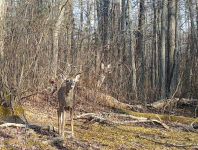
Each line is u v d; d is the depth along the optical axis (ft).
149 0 108.06
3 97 39.45
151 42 125.29
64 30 59.82
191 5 91.81
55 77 48.49
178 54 88.28
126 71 72.23
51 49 51.96
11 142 31.04
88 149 31.96
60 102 33.53
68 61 57.21
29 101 48.44
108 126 43.47
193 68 84.33
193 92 75.46
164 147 35.60
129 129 42.57
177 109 62.69
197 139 40.27
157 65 102.12
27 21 44.24
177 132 43.88
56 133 35.14
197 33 92.53
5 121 37.47
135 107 59.62
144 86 78.02
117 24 82.12
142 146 35.12
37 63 46.39
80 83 56.18
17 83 41.42
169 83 79.41
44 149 30.71
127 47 91.25
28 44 43.45
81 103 54.75
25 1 45.50
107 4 87.56
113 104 57.36
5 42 41.16
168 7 84.23
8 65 40.55
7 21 42.65
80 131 38.63
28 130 34.58
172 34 80.33
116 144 34.81
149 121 47.29
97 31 69.82
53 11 51.44
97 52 60.49
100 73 59.21
